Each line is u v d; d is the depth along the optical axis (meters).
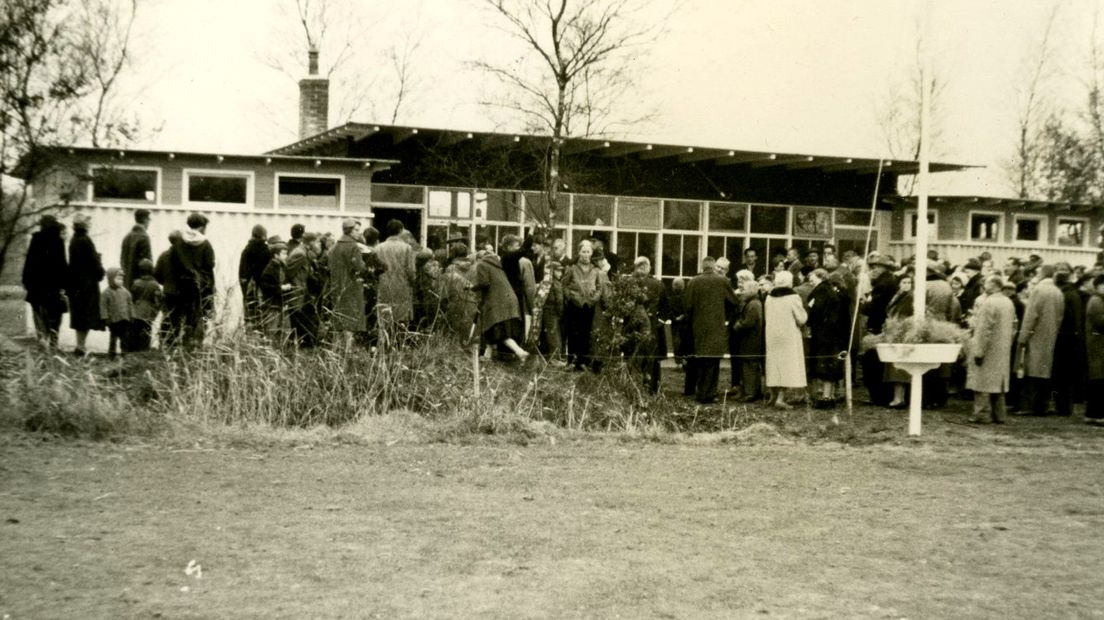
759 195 27.17
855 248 28.16
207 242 14.74
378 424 12.27
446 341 14.36
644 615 6.04
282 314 14.11
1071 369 15.61
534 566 6.98
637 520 8.33
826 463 11.12
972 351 14.58
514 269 14.48
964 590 6.64
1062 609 6.28
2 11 14.73
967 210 28.61
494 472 10.18
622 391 14.08
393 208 23.83
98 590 6.30
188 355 13.12
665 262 26.36
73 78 15.43
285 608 6.05
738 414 14.27
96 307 15.40
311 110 28.94
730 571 6.95
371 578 6.64
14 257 17.52
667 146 24.42
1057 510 8.97
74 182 17.69
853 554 7.46
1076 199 37.81
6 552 7.05
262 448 11.13
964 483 10.13
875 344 15.15
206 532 7.68
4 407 11.45
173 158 20.19
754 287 16.02
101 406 11.60
